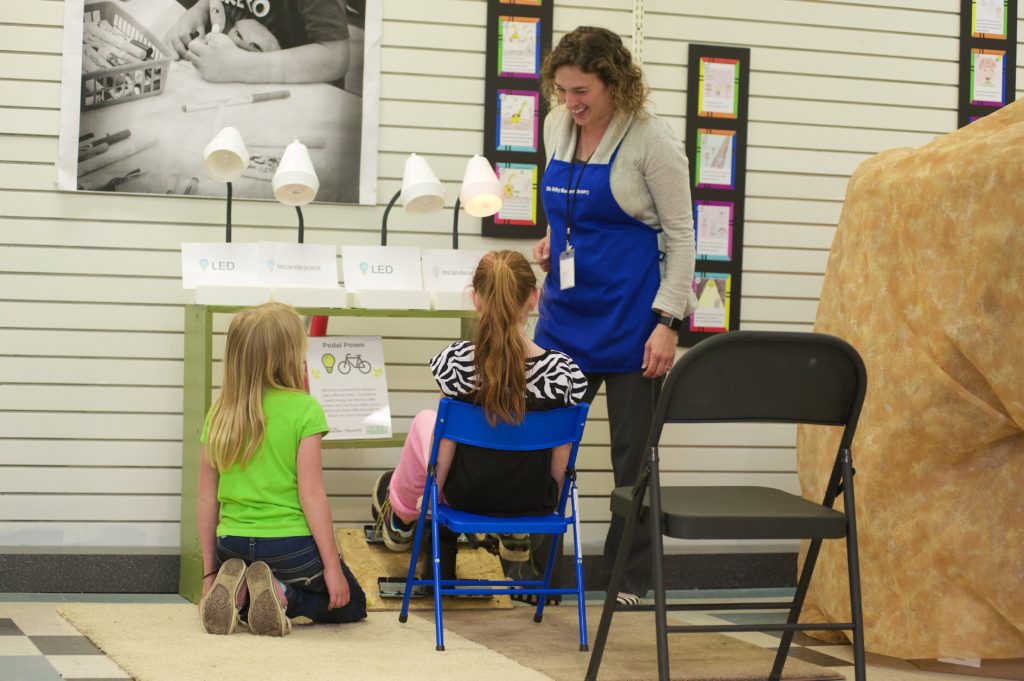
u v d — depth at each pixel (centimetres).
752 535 272
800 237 498
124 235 442
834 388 278
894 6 504
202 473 356
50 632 352
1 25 432
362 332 461
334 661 311
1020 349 315
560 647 350
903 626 341
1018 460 326
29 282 436
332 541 352
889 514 345
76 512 440
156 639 335
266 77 448
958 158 329
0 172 432
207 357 396
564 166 393
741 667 332
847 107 502
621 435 395
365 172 458
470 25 467
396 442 425
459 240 468
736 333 264
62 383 439
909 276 344
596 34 368
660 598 268
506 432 339
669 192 379
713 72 486
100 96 437
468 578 428
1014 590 324
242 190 448
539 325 409
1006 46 513
